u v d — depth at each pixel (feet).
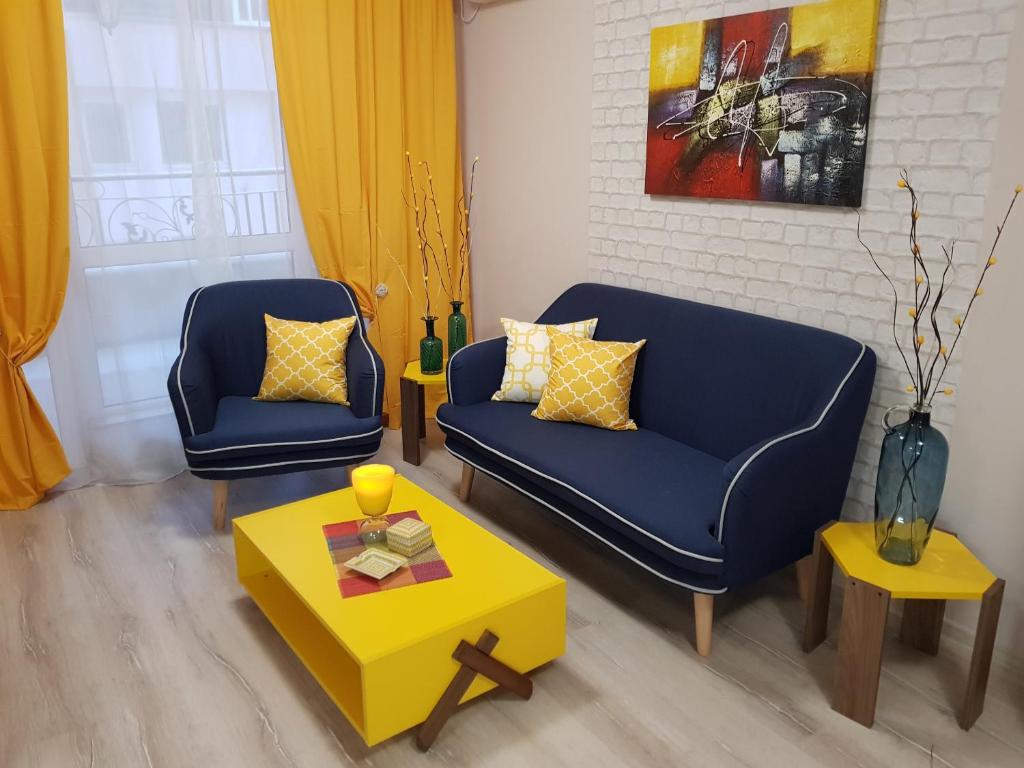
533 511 11.51
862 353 8.64
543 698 7.74
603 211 12.16
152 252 12.28
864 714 7.34
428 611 7.16
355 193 13.69
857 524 8.28
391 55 13.53
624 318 11.13
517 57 13.15
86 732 7.38
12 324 11.30
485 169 14.38
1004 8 7.41
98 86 11.47
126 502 11.93
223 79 12.44
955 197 8.03
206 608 9.24
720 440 9.72
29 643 8.63
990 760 6.97
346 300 12.48
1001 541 8.13
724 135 10.06
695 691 7.83
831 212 9.18
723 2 9.86
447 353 15.25
